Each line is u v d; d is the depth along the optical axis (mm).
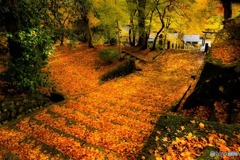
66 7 10539
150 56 19281
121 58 17562
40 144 6352
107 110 9086
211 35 26719
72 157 5711
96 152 5844
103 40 28516
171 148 4496
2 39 9367
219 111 6547
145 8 17328
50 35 9359
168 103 9477
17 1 8750
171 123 5293
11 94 9508
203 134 4801
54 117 8367
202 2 17375
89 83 14133
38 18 9219
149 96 10656
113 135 6867
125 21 17578
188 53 19688
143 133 6875
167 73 14688
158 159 4207
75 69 16938
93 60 18547
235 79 6957
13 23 8859
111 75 14711
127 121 7875
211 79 7562
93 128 7414
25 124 7734
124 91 11773
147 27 18531
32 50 8656
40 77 9430
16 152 6051
